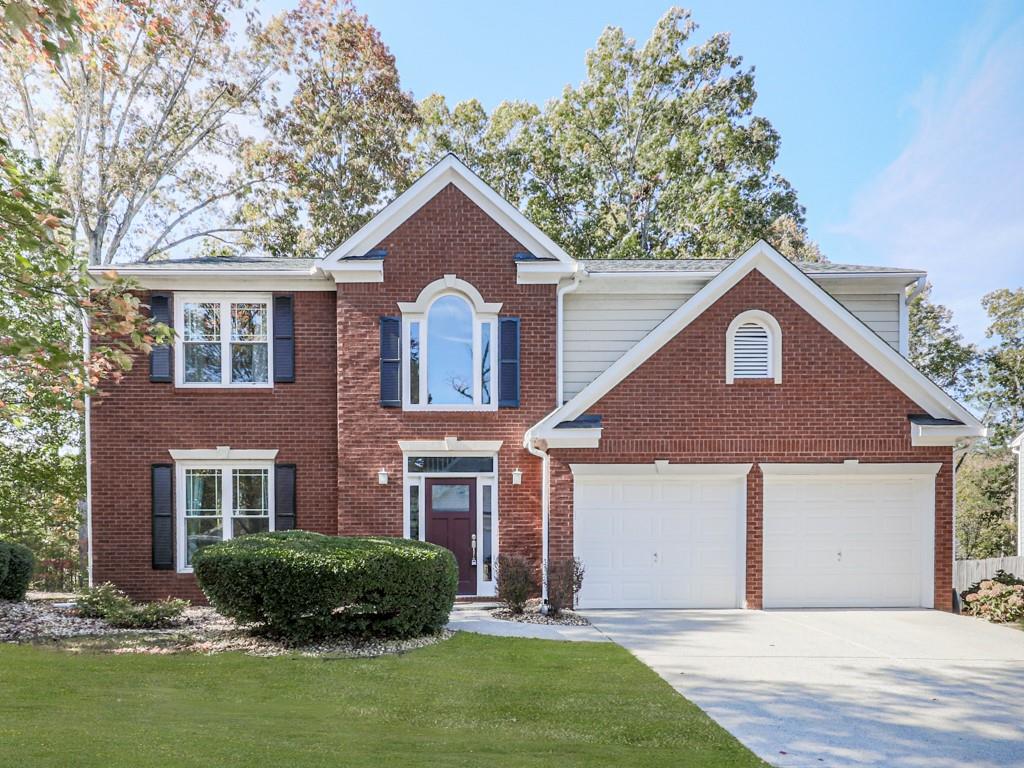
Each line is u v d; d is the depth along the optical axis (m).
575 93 33.59
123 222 26.20
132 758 5.45
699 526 13.70
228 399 14.75
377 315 14.40
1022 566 17.94
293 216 29.36
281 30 26.98
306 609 10.22
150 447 14.59
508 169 34.22
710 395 13.53
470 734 6.76
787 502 13.75
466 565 14.34
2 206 6.75
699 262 17.33
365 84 28.78
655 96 33.09
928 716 7.65
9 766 5.12
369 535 14.19
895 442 13.61
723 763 6.17
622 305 15.40
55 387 9.18
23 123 25.58
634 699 8.03
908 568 13.80
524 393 14.52
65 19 6.07
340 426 14.28
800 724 7.33
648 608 13.56
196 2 24.42
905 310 15.49
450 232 14.52
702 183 31.44
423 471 14.36
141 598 14.46
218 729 6.48
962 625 12.20
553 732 6.88
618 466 13.42
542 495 14.09
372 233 14.46
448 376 14.52
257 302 14.95
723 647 10.59
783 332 13.59
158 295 14.64
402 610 10.64
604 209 33.81
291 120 27.86
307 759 5.64
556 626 11.97
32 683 8.03
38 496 23.08
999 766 6.36
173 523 14.55
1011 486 35.94
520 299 14.58
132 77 25.47
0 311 11.56
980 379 36.75
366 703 7.75
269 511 14.85
